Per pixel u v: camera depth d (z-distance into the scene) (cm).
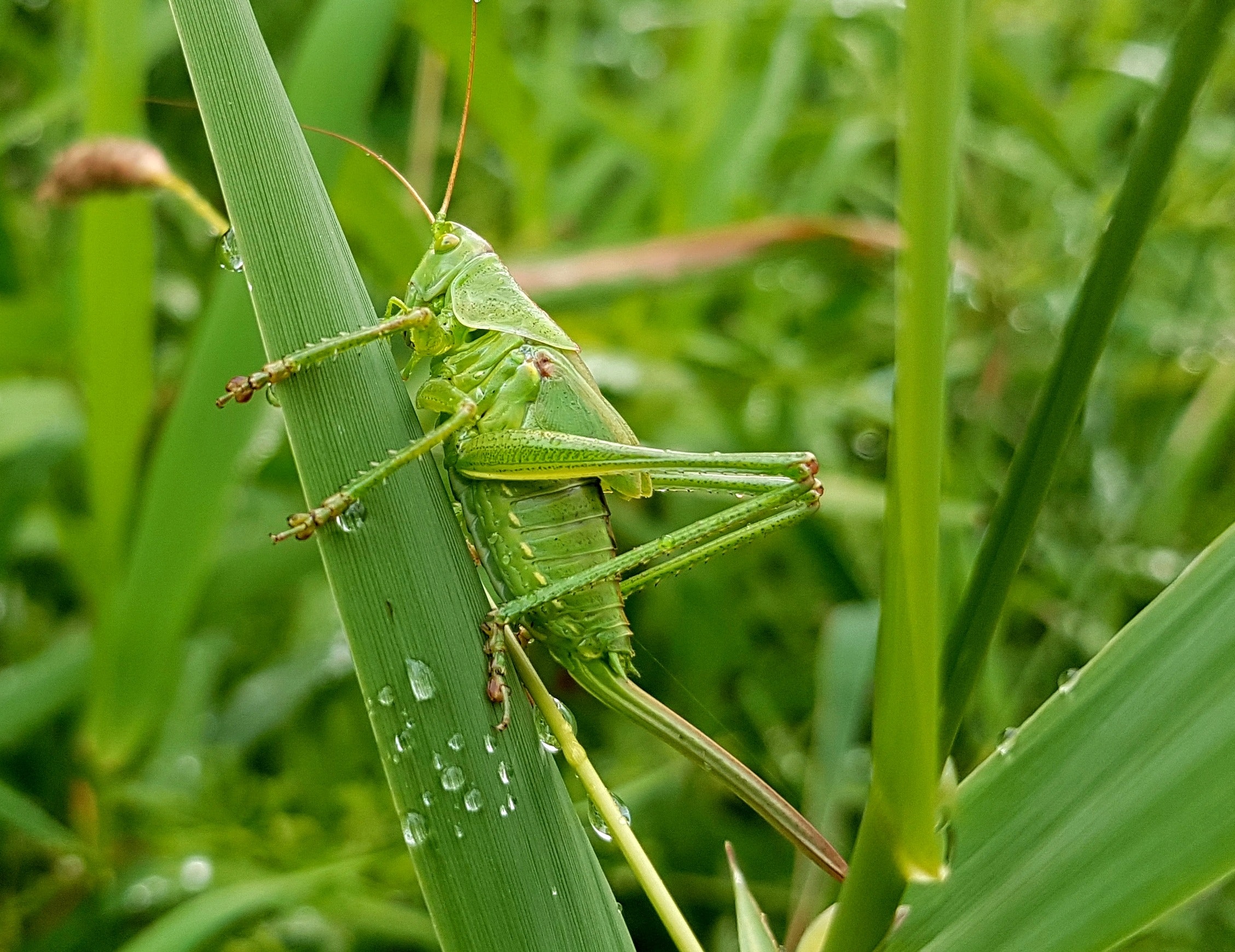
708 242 18
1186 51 11
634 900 18
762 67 27
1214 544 11
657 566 14
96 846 17
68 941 17
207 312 16
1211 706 11
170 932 15
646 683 20
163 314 22
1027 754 11
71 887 17
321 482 12
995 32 24
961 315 22
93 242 16
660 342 21
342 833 17
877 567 21
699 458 13
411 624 12
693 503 22
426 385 14
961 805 12
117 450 16
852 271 22
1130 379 21
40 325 18
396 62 28
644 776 18
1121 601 19
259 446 18
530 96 23
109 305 16
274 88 12
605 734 20
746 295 25
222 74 12
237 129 12
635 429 22
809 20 23
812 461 13
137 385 16
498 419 14
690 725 13
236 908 15
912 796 11
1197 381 20
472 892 12
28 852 18
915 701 11
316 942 17
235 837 17
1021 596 20
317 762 19
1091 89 23
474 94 20
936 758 11
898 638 11
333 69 16
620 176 29
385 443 12
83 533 18
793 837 13
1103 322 11
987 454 20
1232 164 20
